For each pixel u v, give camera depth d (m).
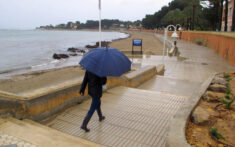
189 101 4.23
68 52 34.16
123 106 4.98
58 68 17.75
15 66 19.91
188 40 42.09
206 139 2.87
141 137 3.46
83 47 44.69
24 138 2.95
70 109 4.64
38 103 3.93
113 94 6.02
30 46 45.69
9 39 73.38
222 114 3.77
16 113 3.64
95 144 3.00
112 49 3.35
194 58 18.88
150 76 10.52
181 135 2.66
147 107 4.93
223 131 3.13
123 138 3.43
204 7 43.56
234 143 2.77
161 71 12.42
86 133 3.59
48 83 12.55
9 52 32.81
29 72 16.03
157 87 8.72
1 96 3.56
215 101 4.49
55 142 2.90
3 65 20.53
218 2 34.34
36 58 26.09
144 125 3.92
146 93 6.14
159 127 3.85
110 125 3.91
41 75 14.91
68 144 2.86
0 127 3.25
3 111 3.58
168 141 2.52
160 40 49.81
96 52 3.24
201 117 3.38
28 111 3.77
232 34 15.61
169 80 10.05
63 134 3.25
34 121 3.89
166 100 5.49
